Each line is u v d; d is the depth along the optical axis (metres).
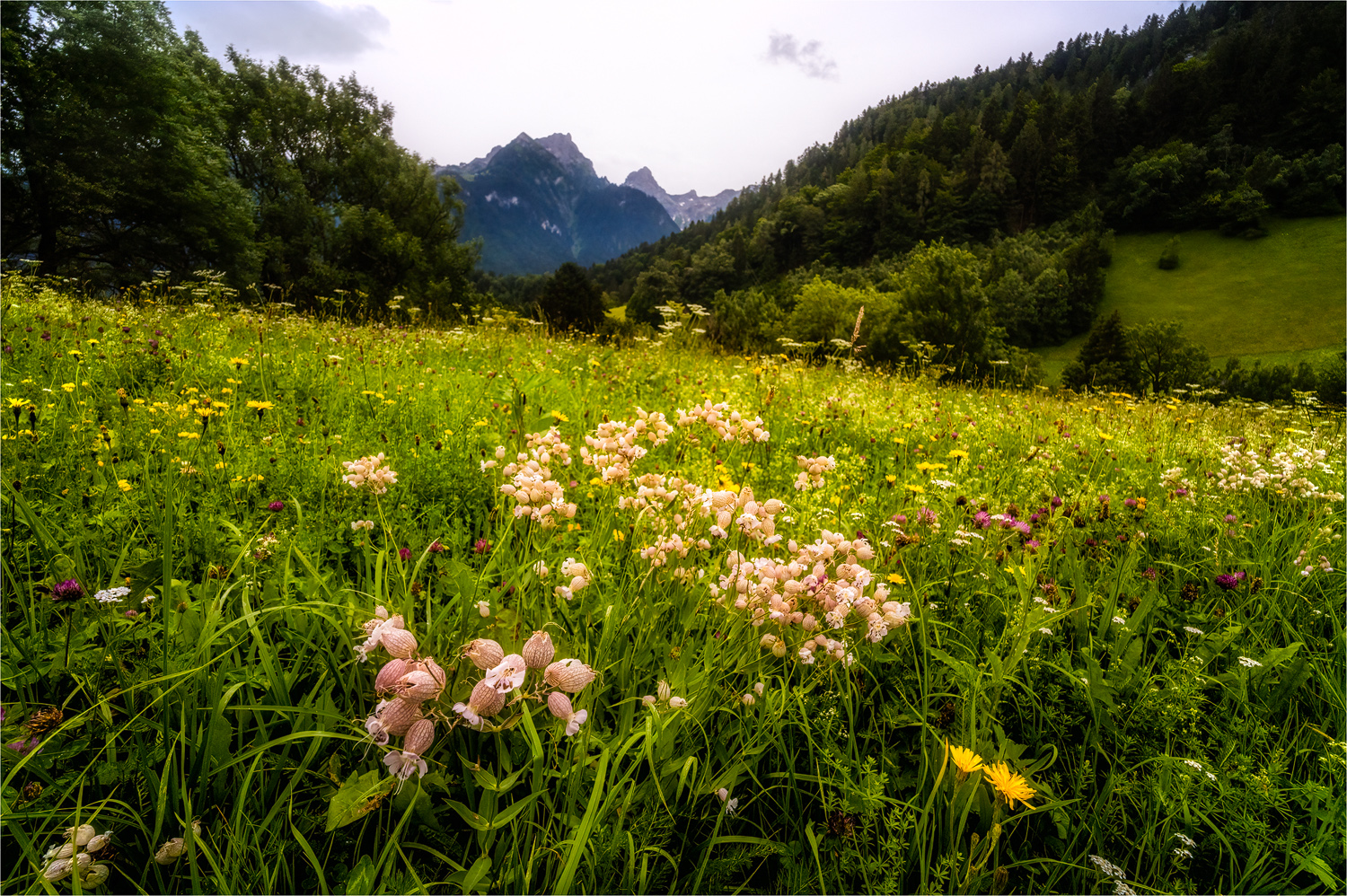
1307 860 1.59
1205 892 1.67
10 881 1.28
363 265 41.88
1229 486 4.59
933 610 2.55
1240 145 130.50
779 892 1.58
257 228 31.06
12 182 23.53
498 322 10.86
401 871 1.46
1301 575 3.02
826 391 7.60
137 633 1.79
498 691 1.34
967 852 1.64
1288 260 96.06
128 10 25.00
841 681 2.10
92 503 2.67
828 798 1.76
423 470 3.44
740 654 1.98
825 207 176.12
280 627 2.05
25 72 22.83
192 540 2.50
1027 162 149.38
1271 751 2.00
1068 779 1.96
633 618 2.12
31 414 3.38
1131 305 96.69
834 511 3.23
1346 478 4.55
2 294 7.61
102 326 6.41
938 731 1.94
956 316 34.84
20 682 1.62
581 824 1.36
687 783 1.71
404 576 2.02
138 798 1.50
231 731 1.58
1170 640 2.64
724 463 4.12
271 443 3.60
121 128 24.95
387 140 46.00
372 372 5.92
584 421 4.73
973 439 5.99
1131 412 8.21
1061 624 2.57
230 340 6.61
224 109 33.66
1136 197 123.81
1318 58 135.38
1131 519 3.71
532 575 2.10
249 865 1.37
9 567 2.10
